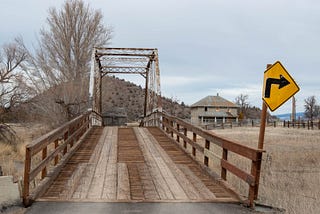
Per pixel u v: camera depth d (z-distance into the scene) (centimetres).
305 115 7331
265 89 673
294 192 1012
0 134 2673
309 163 1570
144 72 3144
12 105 2894
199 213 602
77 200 667
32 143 668
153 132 1808
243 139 2708
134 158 1112
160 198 695
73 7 2984
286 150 1977
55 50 2956
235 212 611
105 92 3741
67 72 2947
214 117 7106
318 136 2953
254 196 643
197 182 828
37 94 2889
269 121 6309
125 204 650
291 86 670
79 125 1486
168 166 1004
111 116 4269
